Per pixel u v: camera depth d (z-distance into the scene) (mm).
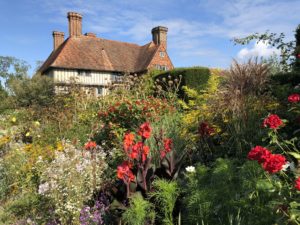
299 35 5551
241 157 3455
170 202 2613
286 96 4254
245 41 5707
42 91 19672
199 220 2404
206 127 3871
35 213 3773
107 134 5816
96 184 3605
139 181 2932
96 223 3062
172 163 3064
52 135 6949
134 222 2574
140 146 3018
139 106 5605
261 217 2104
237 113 3848
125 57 34625
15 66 48156
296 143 3248
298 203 1866
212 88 5871
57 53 31672
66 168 3475
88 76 30500
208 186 2598
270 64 4324
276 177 2301
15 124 9852
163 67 33562
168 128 4887
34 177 4555
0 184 4852
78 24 32562
